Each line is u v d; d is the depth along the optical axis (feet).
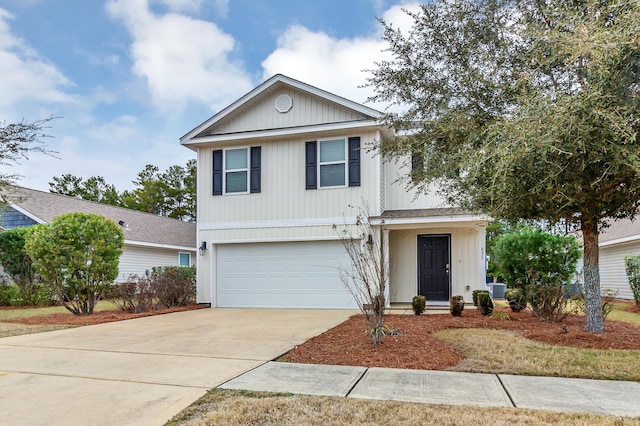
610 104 16.79
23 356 20.42
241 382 15.80
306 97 42.68
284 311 38.99
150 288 41.19
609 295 31.48
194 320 33.14
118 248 40.19
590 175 18.85
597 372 16.80
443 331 25.45
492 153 18.03
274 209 42.65
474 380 15.97
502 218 24.56
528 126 16.42
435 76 26.45
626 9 16.66
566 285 30.04
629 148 16.26
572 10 18.81
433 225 39.58
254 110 44.14
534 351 19.94
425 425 11.63
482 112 24.06
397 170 45.09
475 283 41.78
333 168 41.45
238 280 43.50
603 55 15.98
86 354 20.77
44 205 59.47
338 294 40.65
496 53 24.14
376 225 39.60
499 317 30.81
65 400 13.94
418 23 26.25
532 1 22.49
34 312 41.06
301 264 41.91
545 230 29.45
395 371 17.26
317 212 41.42
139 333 26.94
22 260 47.57
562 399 13.79
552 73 20.80
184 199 135.33
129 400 13.88
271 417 12.26
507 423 11.67
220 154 44.68
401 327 26.89
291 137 42.52
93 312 39.81
